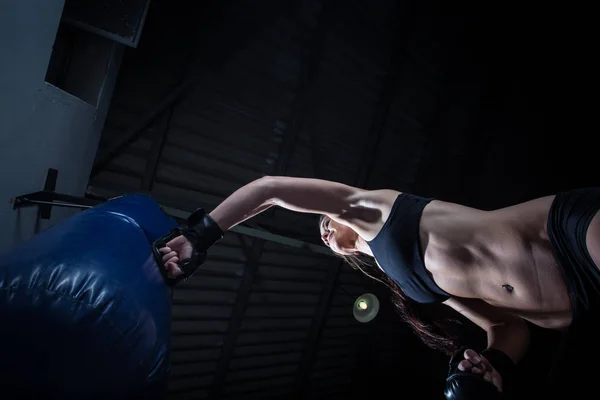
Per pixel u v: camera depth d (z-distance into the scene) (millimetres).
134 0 2576
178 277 1237
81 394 861
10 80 1556
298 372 6648
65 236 1044
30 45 1636
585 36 6980
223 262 5379
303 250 6105
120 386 899
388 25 6270
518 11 7336
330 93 5926
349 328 7215
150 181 4512
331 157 6203
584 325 1157
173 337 5164
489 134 7969
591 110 7145
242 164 5230
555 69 7410
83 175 3236
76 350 858
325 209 1533
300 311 6434
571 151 7281
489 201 7914
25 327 847
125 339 904
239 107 5043
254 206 1479
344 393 7387
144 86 4332
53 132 2176
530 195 7547
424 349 7895
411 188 7398
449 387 1344
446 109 7457
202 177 4934
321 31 5504
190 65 4531
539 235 1227
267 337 6102
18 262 925
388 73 6438
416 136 7234
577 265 1114
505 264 1275
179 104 4582
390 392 7723
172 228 1406
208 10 4520
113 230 1146
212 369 5590
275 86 5297
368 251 1834
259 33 4973
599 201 1088
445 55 7156
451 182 7859
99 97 2980
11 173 1777
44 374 837
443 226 1396
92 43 2912
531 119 7660
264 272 5844
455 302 1726
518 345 1589
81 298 886
